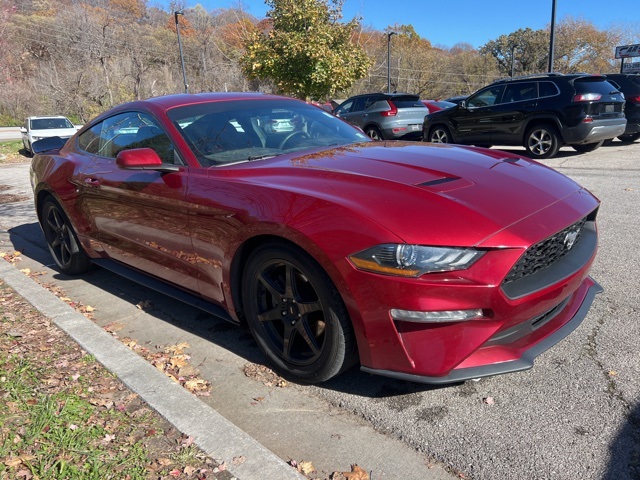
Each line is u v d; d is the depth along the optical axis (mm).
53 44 42844
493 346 2381
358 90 48656
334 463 2203
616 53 29969
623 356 2867
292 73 15664
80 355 2967
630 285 3811
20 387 2639
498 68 60438
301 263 2510
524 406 2510
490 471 2111
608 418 2379
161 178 3279
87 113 35031
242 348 3254
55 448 2178
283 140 3592
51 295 3885
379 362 2391
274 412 2582
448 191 2512
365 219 2314
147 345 3350
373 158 3066
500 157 3295
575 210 2678
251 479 1990
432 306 2191
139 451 2156
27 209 7973
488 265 2207
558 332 2631
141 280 3814
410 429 2398
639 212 5863
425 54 60375
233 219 2770
